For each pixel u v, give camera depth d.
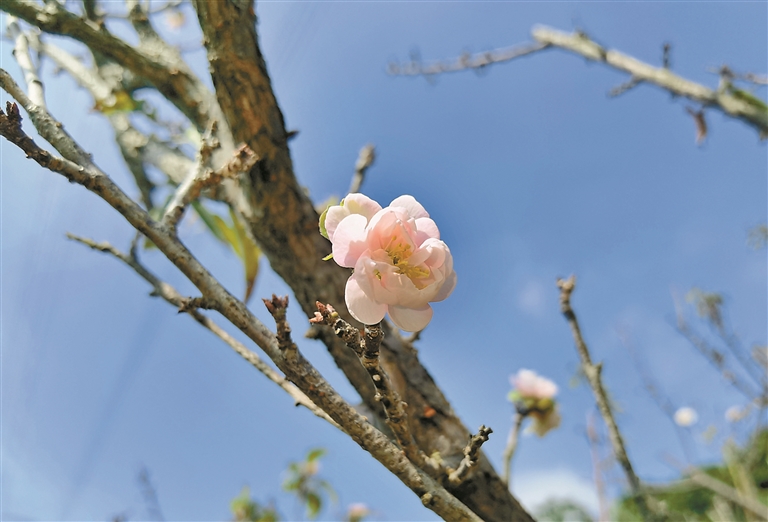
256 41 0.25
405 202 0.18
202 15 0.25
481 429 0.18
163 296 0.24
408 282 0.16
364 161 0.33
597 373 0.29
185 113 0.31
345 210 0.18
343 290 0.27
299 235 0.28
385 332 0.27
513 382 0.38
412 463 0.18
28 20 0.27
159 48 0.30
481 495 0.24
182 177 0.33
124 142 0.37
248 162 0.21
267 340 0.18
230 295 0.18
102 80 0.35
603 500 0.38
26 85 0.21
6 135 0.17
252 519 0.56
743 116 0.52
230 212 0.32
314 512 0.56
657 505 0.28
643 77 0.58
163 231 0.19
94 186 0.18
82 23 0.28
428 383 0.26
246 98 0.26
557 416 0.37
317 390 0.17
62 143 0.19
